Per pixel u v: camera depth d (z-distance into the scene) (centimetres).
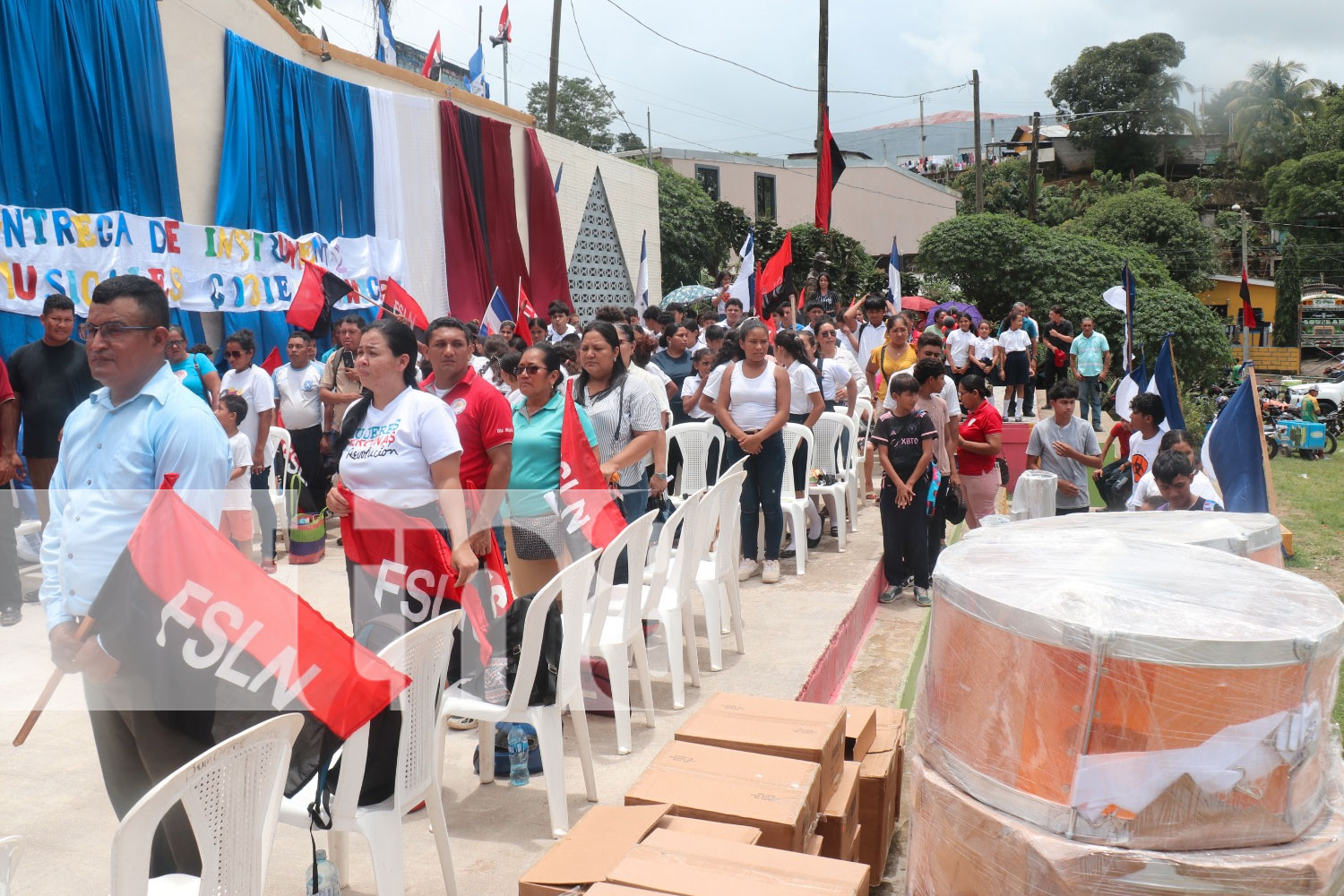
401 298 846
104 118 848
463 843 375
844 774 370
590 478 452
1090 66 6031
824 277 1739
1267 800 227
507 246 1430
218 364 963
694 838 286
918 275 3350
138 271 870
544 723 380
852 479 905
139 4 877
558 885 274
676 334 945
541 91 4072
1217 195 5659
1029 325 1725
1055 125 6606
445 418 374
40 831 357
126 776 301
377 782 308
